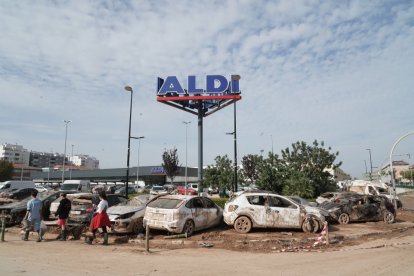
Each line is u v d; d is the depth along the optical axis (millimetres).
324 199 23219
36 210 12523
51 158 167625
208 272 7984
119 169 83938
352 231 14859
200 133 31078
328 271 8117
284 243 12086
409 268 8406
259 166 29750
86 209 14109
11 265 8367
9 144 150500
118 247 11375
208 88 30625
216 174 33094
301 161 29672
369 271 8109
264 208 13938
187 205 13359
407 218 21188
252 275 7727
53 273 7625
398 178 104750
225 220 14109
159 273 7828
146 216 13078
